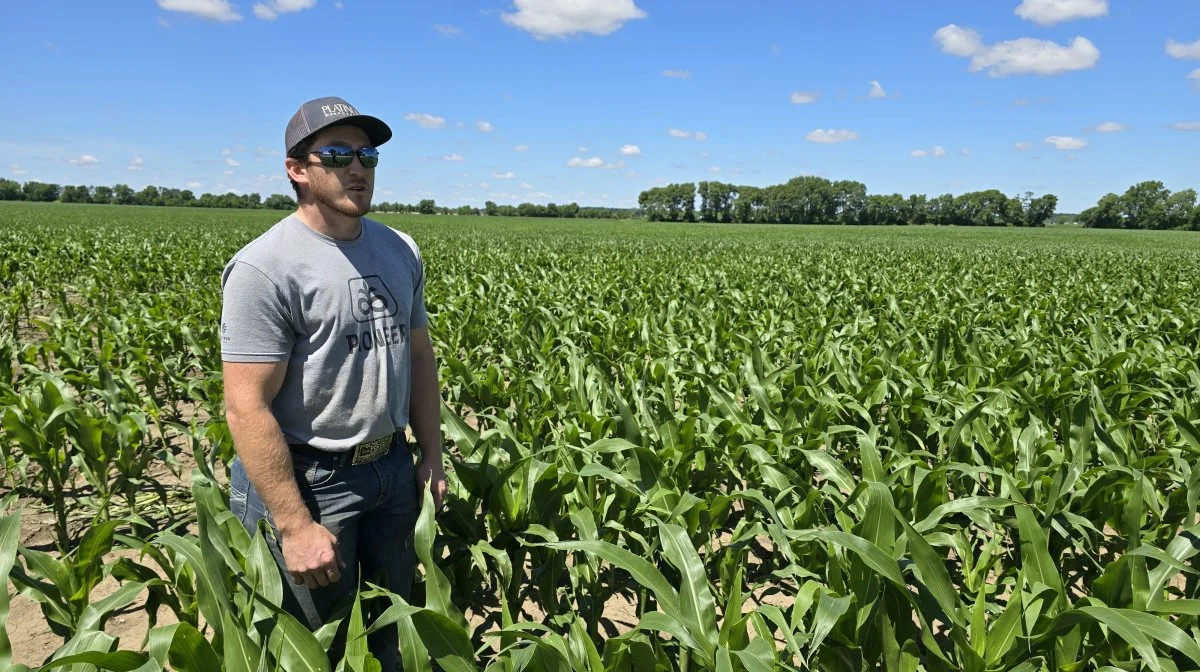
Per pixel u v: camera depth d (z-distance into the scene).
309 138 2.29
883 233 75.19
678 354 6.72
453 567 3.10
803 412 4.35
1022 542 2.44
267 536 2.57
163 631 1.92
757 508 3.54
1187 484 3.11
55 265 15.62
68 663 1.78
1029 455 3.86
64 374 5.52
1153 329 8.74
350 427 2.48
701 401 4.80
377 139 2.49
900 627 2.41
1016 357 6.72
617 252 28.59
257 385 2.28
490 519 3.12
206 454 5.60
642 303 11.43
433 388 2.89
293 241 2.35
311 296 2.34
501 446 3.61
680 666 2.58
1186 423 3.69
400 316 2.58
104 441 4.27
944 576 2.16
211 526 2.23
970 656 2.15
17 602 3.87
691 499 2.97
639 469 3.26
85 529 4.53
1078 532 3.28
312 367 2.40
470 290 12.04
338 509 2.54
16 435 3.98
